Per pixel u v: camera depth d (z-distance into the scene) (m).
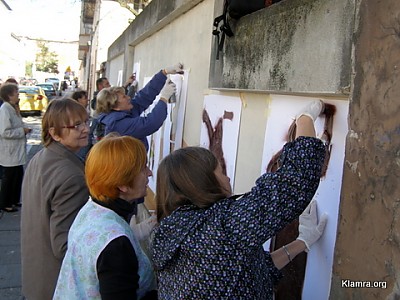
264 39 2.33
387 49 1.35
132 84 7.40
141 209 5.57
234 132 2.91
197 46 3.93
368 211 1.41
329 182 1.86
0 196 6.09
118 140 1.67
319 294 1.90
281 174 1.40
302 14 1.95
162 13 4.96
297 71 1.98
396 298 1.27
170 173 1.47
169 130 4.79
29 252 2.18
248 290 1.33
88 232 1.56
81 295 1.56
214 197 1.42
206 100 3.50
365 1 1.46
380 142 1.36
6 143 5.95
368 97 1.43
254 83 2.43
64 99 2.28
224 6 2.79
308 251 2.00
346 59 1.63
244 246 1.32
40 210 2.12
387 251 1.31
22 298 3.85
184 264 1.36
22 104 21.52
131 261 1.54
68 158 2.20
